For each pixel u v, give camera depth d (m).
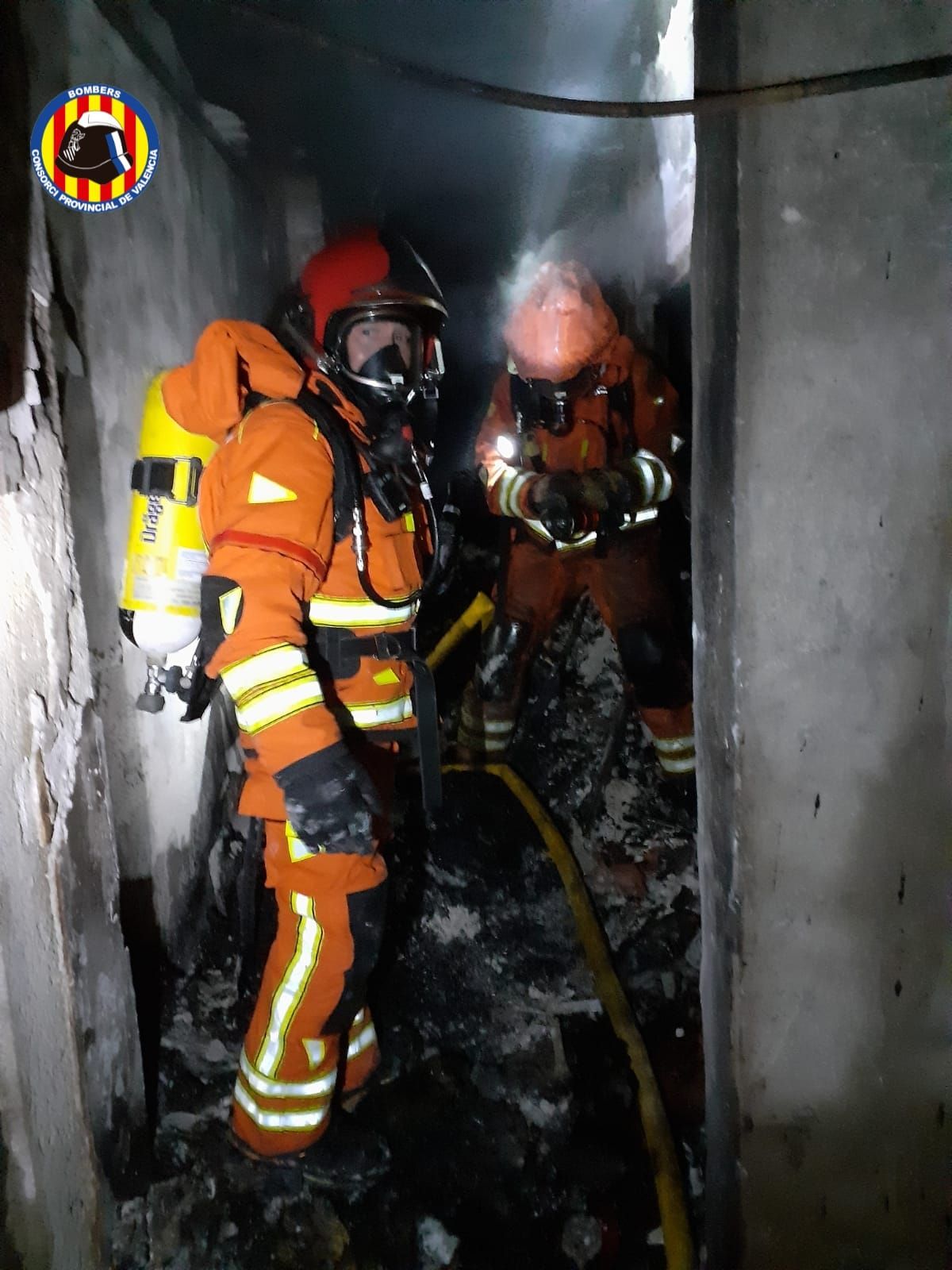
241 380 1.39
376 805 1.29
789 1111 1.13
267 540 1.25
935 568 1.00
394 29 2.74
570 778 2.98
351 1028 1.70
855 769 1.04
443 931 2.28
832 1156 1.14
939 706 1.03
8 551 1.07
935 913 1.07
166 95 2.21
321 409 1.36
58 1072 1.19
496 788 2.88
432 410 1.61
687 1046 1.88
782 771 1.05
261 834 1.71
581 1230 1.47
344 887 1.39
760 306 0.95
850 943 1.08
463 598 3.72
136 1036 1.53
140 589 1.45
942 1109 1.10
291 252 3.71
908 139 0.93
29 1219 1.10
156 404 1.45
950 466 0.98
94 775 1.37
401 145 3.52
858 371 0.96
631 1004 2.01
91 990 1.35
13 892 1.07
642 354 2.67
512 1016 1.99
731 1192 1.18
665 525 3.15
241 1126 1.55
